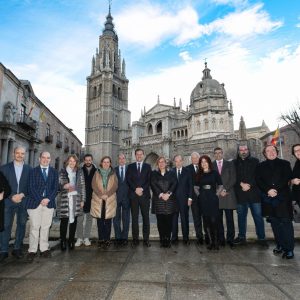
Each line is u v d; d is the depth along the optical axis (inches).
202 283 186.2
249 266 227.9
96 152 3378.4
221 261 244.5
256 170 291.9
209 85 2375.7
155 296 163.6
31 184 276.5
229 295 165.2
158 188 320.2
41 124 1310.3
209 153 2156.7
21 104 1104.2
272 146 288.2
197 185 327.0
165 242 311.9
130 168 341.4
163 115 2780.5
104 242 308.3
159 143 2640.3
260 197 317.1
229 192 327.6
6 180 253.3
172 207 316.2
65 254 277.6
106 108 3415.4
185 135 2564.0
